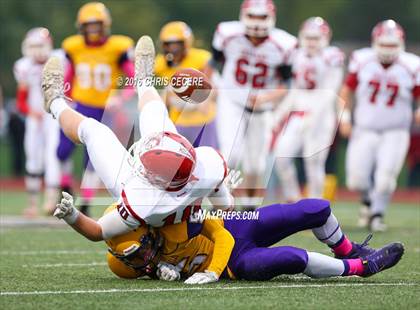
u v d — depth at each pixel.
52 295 14.10
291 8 82.12
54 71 16.92
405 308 13.27
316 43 30.97
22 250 20.94
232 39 27.38
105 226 14.64
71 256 19.84
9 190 47.47
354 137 28.45
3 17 74.62
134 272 15.62
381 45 27.56
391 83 27.67
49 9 75.31
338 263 15.19
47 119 30.19
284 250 14.97
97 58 28.00
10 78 74.38
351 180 28.44
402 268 17.72
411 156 48.03
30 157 31.28
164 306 13.18
